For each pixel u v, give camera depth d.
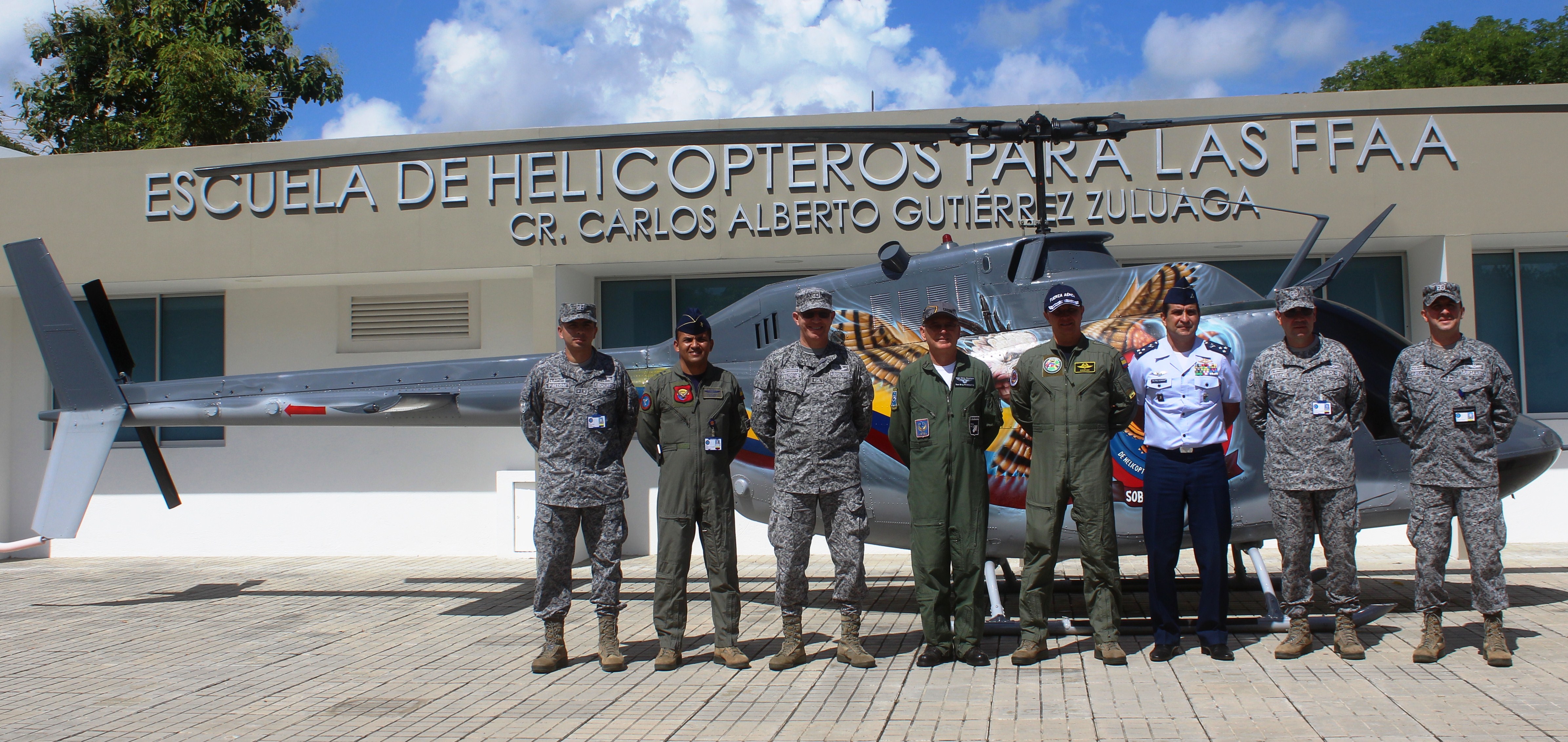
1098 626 4.78
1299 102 8.93
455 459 10.68
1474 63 28.16
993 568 5.71
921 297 6.18
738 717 4.05
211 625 6.62
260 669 5.26
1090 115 9.08
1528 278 9.71
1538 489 9.45
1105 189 9.04
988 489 4.91
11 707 4.53
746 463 6.46
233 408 7.45
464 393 7.25
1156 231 8.97
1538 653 4.72
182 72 18.73
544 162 9.62
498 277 10.18
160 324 10.98
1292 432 4.68
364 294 10.78
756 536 9.98
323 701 4.54
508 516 10.05
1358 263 9.78
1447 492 4.64
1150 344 5.20
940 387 4.79
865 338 6.22
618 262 9.52
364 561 10.11
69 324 7.61
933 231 9.20
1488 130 8.73
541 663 4.97
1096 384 4.71
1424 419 4.65
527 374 7.28
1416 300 9.41
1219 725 3.70
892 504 5.94
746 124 9.52
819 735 3.75
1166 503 4.74
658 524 5.02
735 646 5.00
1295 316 4.65
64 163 10.13
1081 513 4.74
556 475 4.99
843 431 4.86
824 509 4.93
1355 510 4.66
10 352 11.16
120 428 7.58
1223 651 4.72
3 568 10.09
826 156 9.33
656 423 5.12
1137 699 4.09
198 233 9.95
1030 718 3.87
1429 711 3.79
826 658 5.08
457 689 4.70
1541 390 9.62
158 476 7.88
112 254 10.04
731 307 6.81
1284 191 8.88
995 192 9.16
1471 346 4.63
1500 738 3.45
